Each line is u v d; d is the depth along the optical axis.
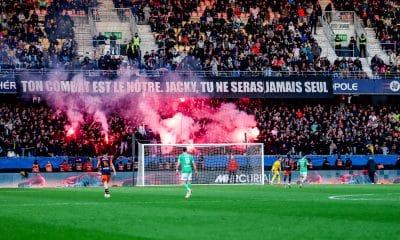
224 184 57.50
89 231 20.08
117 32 68.62
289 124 63.19
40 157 56.28
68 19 66.06
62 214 26.03
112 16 69.44
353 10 73.19
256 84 61.94
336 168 60.19
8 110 59.38
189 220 23.14
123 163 57.09
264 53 65.88
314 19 70.19
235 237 18.38
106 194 37.66
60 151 58.50
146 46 67.38
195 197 36.72
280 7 71.50
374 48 70.44
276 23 69.19
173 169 57.28
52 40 65.00
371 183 60.09
